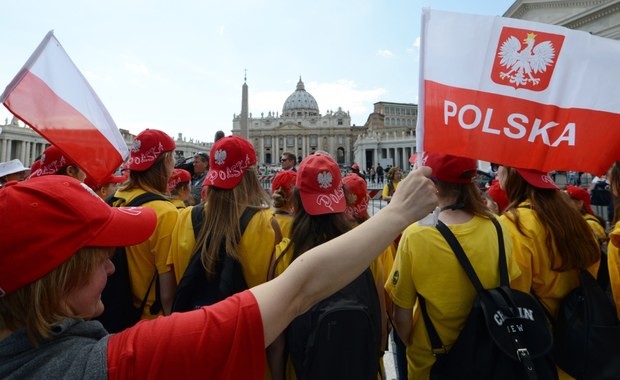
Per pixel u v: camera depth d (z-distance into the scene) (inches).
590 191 300.7
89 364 34.3
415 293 87.0
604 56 77.7
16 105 82.3
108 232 41.1
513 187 101.7
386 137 3006.9
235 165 95.9
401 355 134.8
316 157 92.1
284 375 86.3
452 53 77.6
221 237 89.2
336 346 67.3
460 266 79.4
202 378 36.3
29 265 34.6
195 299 87.7
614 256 83.6
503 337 68.7
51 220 36.2
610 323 79.4
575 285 89.9
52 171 120.4
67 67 94.5
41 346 36.3
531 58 78.2
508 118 76.5
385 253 128.6
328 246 45.0
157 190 110.8
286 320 41.2
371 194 452.8
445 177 86.4
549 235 87.5
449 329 79.9
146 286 102.0
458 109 76.0
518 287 89.8
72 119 93.6
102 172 99.8
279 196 148.5
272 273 90.5
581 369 78.4
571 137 76.5
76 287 38.7
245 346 38.0
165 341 36.4
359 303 72.6
